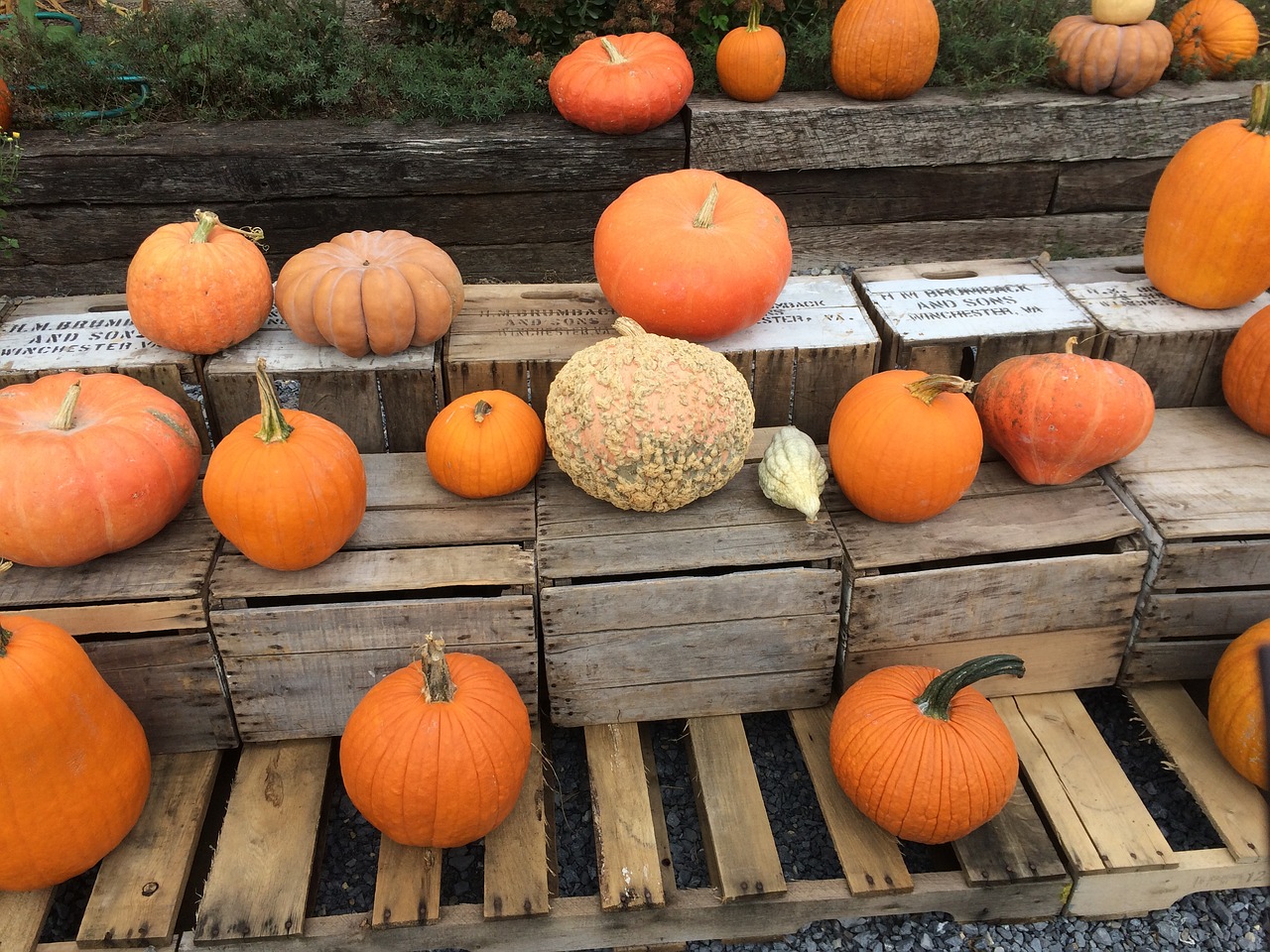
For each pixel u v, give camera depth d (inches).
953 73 110.2
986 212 110.1
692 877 60.5
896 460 59.6
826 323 71.8
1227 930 58.7
